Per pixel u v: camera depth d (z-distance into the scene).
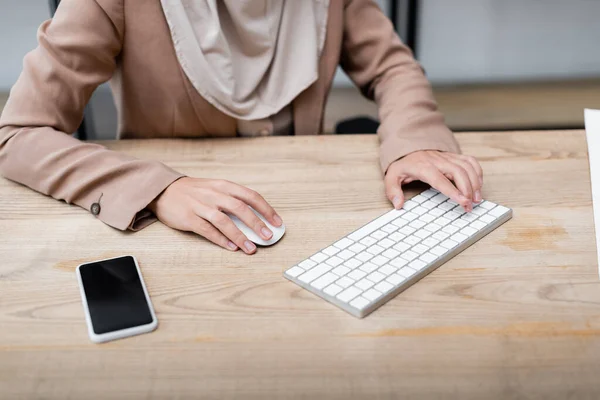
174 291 0.73
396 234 0.81
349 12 1.29
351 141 1.11
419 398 0.59
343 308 0.69
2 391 0.60
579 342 0.64
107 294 0.71
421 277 0.74
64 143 0.98
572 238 0.82
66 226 0.86
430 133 1.05
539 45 2.76
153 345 0.65
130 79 1.17
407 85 1.21
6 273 0.76
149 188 0.88
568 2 2.67
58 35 1.05
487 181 0.97
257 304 0.70
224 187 0.87
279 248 0.81
